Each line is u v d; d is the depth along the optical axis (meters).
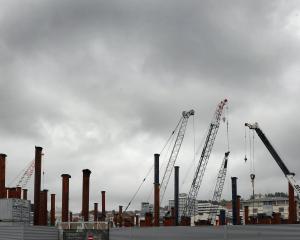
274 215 96.88
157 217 104.94
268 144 103.06
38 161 81.06
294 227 50.84
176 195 121.50
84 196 82.25
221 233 56.56
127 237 65.94
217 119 139.00
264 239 52.81
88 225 67.12
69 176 84.94
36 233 61.62
